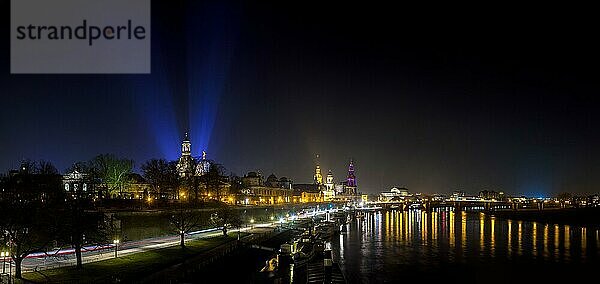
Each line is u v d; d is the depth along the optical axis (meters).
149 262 102.75
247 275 107.19
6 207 88.75
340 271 117.00
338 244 188.12
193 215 163.12
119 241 129.50
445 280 115.88
